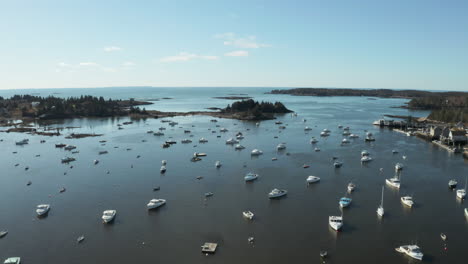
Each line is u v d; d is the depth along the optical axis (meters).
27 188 124.56
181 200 111.56
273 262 75.25
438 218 96.38
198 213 101.31
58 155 177.50
